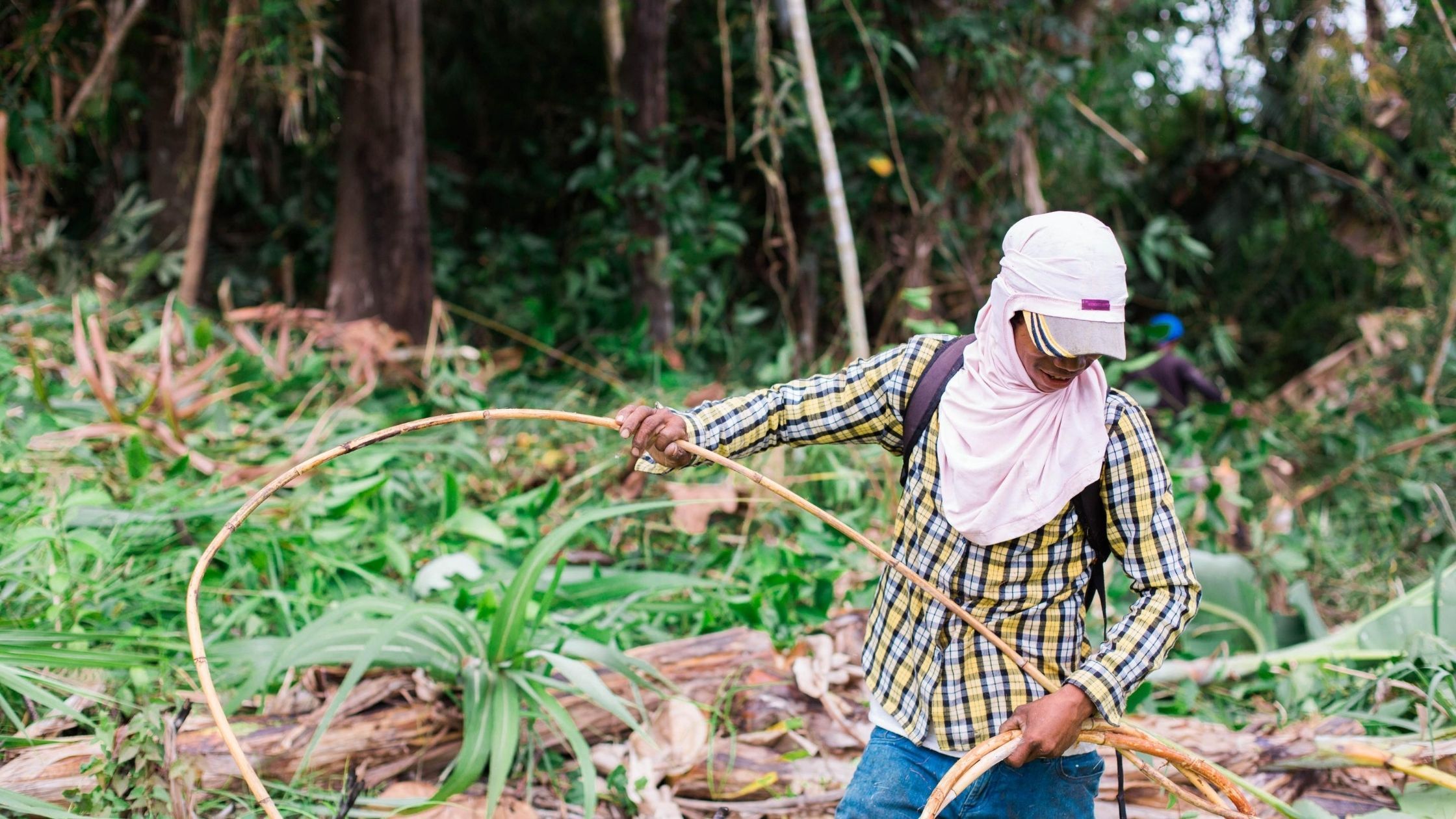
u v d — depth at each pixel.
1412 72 5.88
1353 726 2.93
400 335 5.48
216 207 7.68
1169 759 1.89
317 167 7.55
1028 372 1.75
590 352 6.73
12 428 3.73
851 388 1.96
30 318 4.75
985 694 1.85
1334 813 2.72
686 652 3.05
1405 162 6.91
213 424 4.30
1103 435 1.76
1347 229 7.99
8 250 5.36
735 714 2.94
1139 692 2.94
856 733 2.87
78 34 5.61
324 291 7.29
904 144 6.96
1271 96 7.90
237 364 4.73
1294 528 4.58
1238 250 8.87
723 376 6.50
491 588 3.28
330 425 4.52
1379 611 3.35
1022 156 6.84
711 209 6.70
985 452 1.78
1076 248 1.66
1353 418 5.62
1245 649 3.56
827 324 7.54
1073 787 1.93
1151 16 7.42
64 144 5.70
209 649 2.67
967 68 6.75
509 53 8.52
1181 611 1.79
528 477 4.45
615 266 7.38
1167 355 5.32
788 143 6.99
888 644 1.96
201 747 2.49
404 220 5.96
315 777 2.56
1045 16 6.77
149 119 6.39
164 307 5.71
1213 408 4.54
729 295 7.59
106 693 2.53
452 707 2.74
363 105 5.86
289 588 3.35
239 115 6.16
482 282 7.48
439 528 3.66
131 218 5.92
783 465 4.29
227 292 5.18
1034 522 1.76
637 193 6.40
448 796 2.45
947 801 1.71
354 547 3.60
